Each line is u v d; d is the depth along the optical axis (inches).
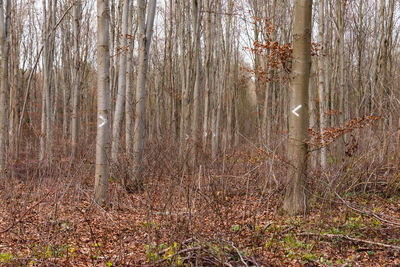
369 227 192.1
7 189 248.4
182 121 546.6
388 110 312.7
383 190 297.4
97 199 259.4
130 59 417.7
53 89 892.0
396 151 306.7
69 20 716.0
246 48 272.8
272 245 177.6
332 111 435.2
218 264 148.3
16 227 197.0
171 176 211.5
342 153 353.1
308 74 232.8
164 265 150.3
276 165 245.6
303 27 230.5
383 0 507.5
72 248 172.4
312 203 242.5
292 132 233.9
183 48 582.2
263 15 642.2
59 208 211.9
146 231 187.5
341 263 161.6
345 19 597.6
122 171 297.6
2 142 358.3
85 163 292.8
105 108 269.4
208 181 212.7
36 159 384.8
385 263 160.1
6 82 371.6
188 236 167.9
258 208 196.1
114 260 159.8
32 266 151.9
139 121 331.9
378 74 504.1
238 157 295.9
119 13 572.7
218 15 720.3
